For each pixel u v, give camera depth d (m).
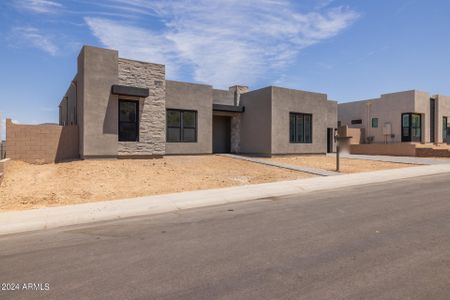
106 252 5.30
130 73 18.09
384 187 12.22
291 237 5.92
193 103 21.80
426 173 16.52
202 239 5.93
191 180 13.70
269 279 4.12
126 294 3.79
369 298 3.57
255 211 8.30
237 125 25.59
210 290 3.85
